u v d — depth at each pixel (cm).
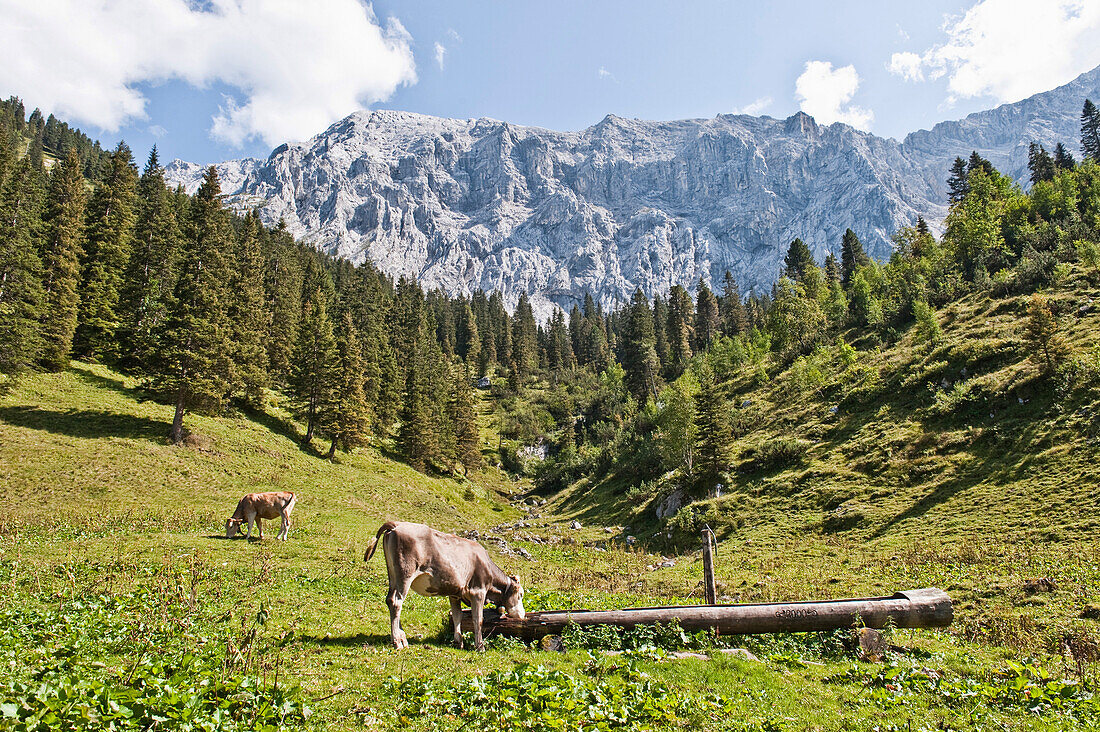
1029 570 2256
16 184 5809
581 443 10844
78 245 5566
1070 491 3020
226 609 1360
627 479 6975
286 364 7819
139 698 649
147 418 4994
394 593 1160
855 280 9488
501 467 10538
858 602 1402
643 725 827
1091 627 1619
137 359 5053
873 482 4084
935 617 1394
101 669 807
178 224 7725
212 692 735
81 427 4481
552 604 1867
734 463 5253
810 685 1103
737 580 2808
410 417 7631
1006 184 10144
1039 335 4284
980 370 4878
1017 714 969
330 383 6250
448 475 8225
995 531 2912
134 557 1964
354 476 5694
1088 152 11700
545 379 15412
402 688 887
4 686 646
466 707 823
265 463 5119
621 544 4800
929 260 9500
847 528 3631
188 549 2231
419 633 1294
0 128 6194
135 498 3672
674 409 6228
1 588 1405
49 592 1405
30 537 2352
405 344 12012
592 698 904
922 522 3331
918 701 1023
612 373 12769
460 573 1223
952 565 2523
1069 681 1121
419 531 1211
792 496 4350
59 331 5131
